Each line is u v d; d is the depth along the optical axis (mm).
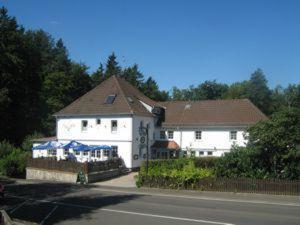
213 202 27109
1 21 57375
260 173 31031
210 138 57000
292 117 30203
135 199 29250
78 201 28938
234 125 55938
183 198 29266
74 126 56750
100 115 54719
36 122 72062
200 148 57250
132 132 52812
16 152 52594
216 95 114375
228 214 22609
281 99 109812
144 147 55438
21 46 59469
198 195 30422
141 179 35906
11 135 66125
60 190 35531
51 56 108250
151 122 58000
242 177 31438
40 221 21906
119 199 29422
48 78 83438
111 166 47406
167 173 34531
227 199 28266
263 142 30516
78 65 90938
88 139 55500
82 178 41719
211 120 57812
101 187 37219
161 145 57625
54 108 80375
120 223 20812
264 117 56719
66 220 22047
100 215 23250
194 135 57750
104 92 57938
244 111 58156
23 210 25578
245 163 31969
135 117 53688
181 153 57844
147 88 107750
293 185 29219
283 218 21266
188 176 33188
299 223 20031
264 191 30094
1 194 29750
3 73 56406
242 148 32781
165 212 23672
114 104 54938
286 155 29953
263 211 23391
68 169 43938
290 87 108750
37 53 64250
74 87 85938
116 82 58875
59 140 57594
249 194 29953
